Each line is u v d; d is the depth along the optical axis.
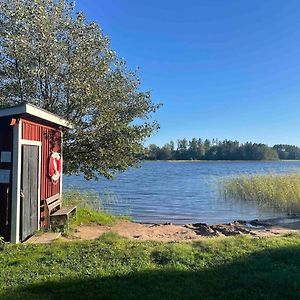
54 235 9.34
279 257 7.29
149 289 5.56
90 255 7.26
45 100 15.03
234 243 8.27
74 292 5.44
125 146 15.07
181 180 43.16
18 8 14.38
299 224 14.05
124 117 15.62
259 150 123.94
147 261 6.97
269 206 19.84
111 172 16.61
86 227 11.37
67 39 15.29
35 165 9.96
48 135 11.23
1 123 8.89
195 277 6.11
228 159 125.69
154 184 37.22
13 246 8.04
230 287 5.68
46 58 14.64
